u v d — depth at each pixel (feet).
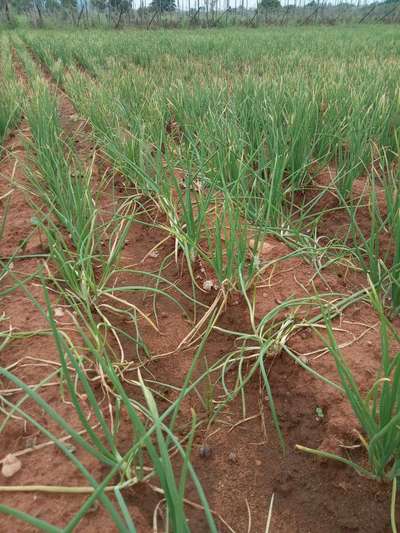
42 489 4.16
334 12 95.25
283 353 5.89
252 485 4.73
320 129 11.32
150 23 76.38
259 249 7.39
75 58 33.09
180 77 19.45
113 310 6.78
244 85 14.49
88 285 6.92
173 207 8.05
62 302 6.81
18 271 7.54
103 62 28.94
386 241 8.41
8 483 4.29
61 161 9.52
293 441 5.09
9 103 15.30
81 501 4.14
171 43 37.14
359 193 9.90
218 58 27.43
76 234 7.27
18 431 4.78
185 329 6.72
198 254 7.88
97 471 4.41
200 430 5.23
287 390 5.61
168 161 8.48
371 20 83.82
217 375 5.94
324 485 4.62
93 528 3.94
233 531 4.32
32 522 2.89
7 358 5.74
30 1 97.45
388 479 4.42
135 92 15.79
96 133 12.64
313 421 5.15
